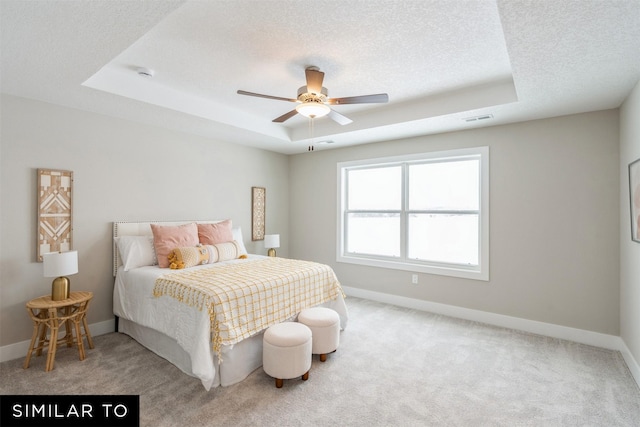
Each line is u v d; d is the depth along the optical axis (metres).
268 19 1.95
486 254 3.67
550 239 3.30
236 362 2.36
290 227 5.58
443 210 4.12
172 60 2.51
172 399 2.12
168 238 3.35
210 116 3.47
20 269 2.77
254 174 4.97
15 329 2.74
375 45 2.26
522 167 3.45
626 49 1.90
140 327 2.99
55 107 2.96
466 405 2.09
